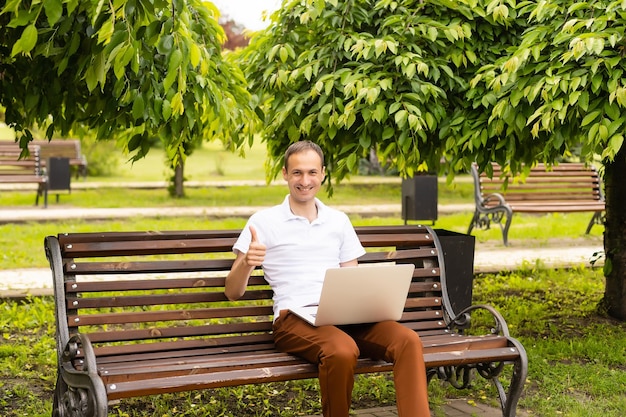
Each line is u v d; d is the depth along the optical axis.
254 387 5.18
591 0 5.27
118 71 3.15
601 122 4.91
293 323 3.97
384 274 3.79
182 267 4.19
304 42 6.23
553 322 6.96
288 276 4.12
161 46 3.19
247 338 4.22
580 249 10.99
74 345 3.63
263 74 6.12
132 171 25.20
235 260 4.13
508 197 11.53
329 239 4.21
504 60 5.49
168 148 5.01
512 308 7.47
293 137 5.88
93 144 23.00
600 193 11.94
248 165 28.05
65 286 3.94
